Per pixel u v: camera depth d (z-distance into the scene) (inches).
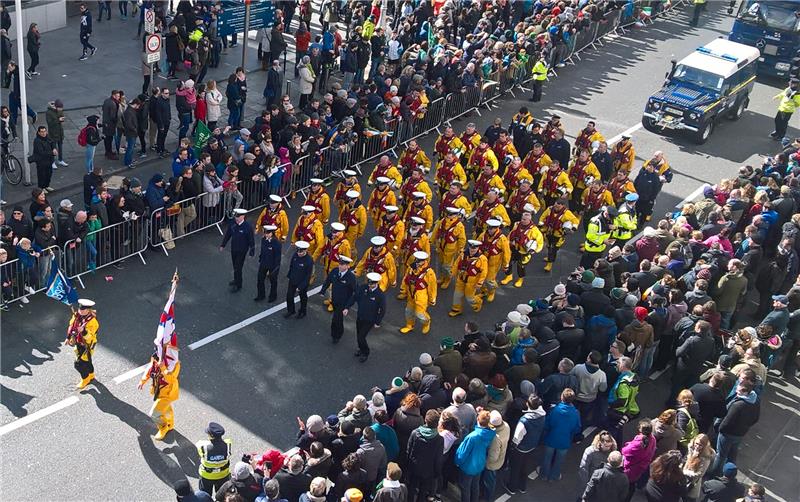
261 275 895.7
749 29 1705.2
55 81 1302.9
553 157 1147.3
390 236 916.6
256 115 1296.8
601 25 1782.7
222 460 637.3
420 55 1349.7
